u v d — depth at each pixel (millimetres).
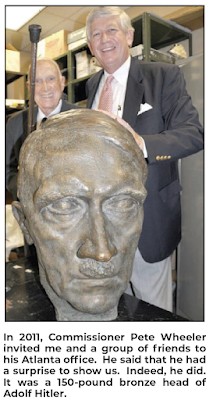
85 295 769
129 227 785
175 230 1443
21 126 1657
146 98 1331
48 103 1552
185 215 1775
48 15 2648
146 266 1434
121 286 806
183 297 1819
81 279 762
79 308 783
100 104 1449
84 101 2436
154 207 1341
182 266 1815
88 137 751
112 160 743
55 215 756
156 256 1379
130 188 757
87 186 718
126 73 1412
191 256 1729
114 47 1353
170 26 2102
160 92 1342
